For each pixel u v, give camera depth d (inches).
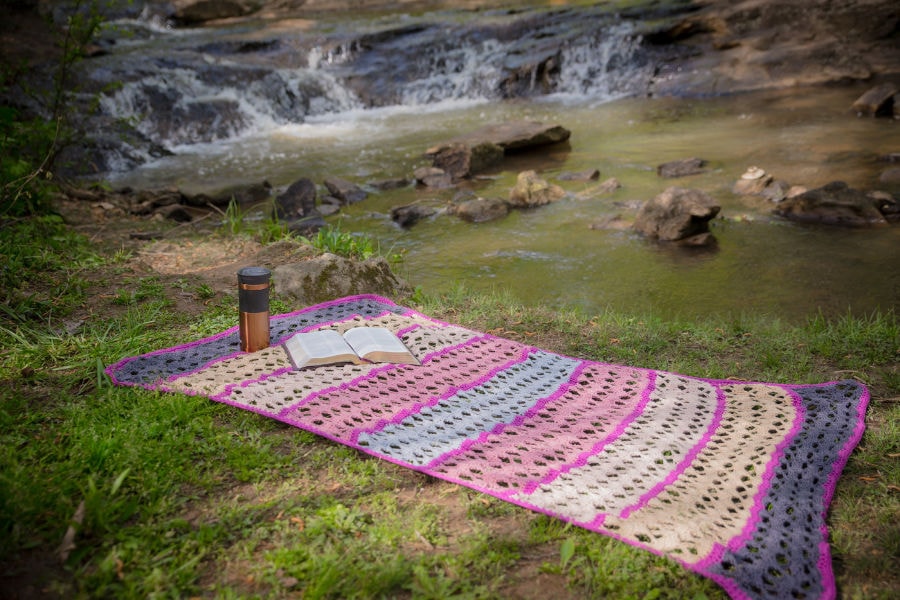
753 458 142.2
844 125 493.4
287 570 111.0
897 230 315.9
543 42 717.9
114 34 746.8
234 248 287.1
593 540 120.0
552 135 485.7
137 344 187.3
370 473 137.3
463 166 428.1
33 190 296.7
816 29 664.4
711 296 256.7
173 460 135.4
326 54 729.6
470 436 148.7
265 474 135.3
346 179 430.6
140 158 484.1
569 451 143.8
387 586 108.9
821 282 265.0
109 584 107.4
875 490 134.6
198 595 107.3
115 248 280.8
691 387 171.2
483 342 193.6
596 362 183.6
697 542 118.4
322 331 186.7
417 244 321.7
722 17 691.4
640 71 672.4
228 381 166.4
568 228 337.7
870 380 177.3
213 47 726.5
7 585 106.8
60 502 121.4
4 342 185.6
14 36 635.5
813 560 115.5
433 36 762.2
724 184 387.9
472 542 118.4
